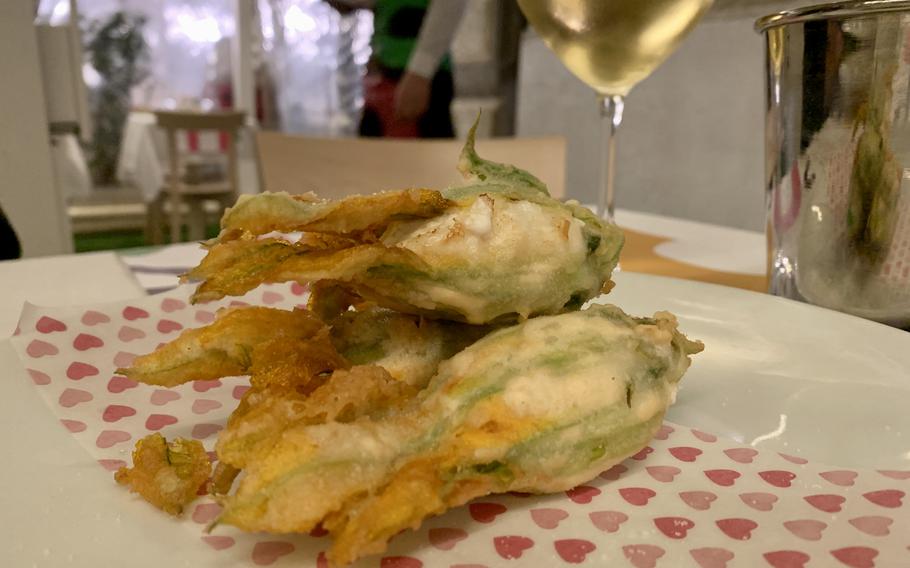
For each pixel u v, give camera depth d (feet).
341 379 0.44
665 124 2.48
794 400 0.57
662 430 0.54
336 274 0.45
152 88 6.92
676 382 0.51
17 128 2.55
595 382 0.46
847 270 0.74
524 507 0.44
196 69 7.12
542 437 0.44
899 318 0.73
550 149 1.61
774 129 0.81
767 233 0.87
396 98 3.43
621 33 0.88
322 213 0.46
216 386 0.60
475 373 0.46
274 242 0.48
